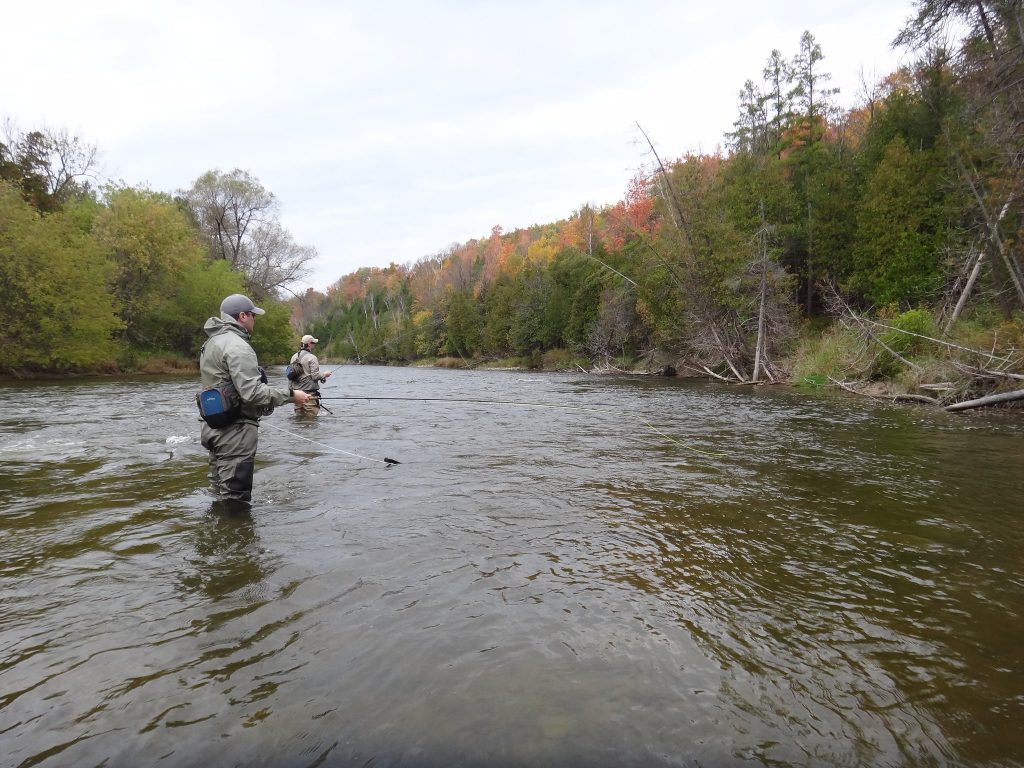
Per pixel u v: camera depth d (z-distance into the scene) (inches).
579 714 65.6
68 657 76.1
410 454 223.5
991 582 104.4
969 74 522.6
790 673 74.8
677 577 105.3
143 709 65.8
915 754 60.5
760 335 767.7
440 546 118.7
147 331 1224.8
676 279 841.5
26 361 850.1
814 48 1403.8
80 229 1142.3
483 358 2176.4
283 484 172.2
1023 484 178.7
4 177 1102.4
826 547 121.6
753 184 1046.4
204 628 84.0
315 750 59.5
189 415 354.0
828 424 323.6
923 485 177.0
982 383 415.5
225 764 57.5
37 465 197.9
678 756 59.4
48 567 106.4
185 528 129.3
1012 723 65.6
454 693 69.1
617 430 295.9
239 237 1774.1
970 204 541.6
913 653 80.1
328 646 79.4
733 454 227.9
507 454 223.9
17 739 60.5
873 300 836.6
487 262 3046.3
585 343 1537.9
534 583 101.2
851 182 1035.9
